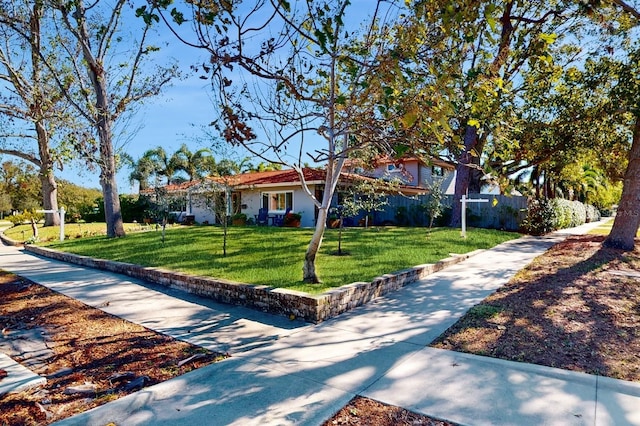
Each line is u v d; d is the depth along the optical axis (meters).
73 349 4.64
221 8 4.49
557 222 19.33
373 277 7.45
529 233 17.61
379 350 4.61
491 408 3.27
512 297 6.62
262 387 3.72
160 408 3.37
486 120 6.77
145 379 3.82
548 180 24.73
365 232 15.67
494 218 18.91
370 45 6.02
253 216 22.66
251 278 7.43
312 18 4.85
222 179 10.75
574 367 3.98
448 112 4.16
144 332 5.27
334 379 3.87
